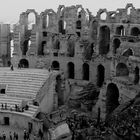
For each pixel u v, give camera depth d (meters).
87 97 81.19
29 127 70.69
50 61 96.12
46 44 97.06
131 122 46.34
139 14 94.50
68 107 80.44
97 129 50.19
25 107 74.06
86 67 92.44
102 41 94.81
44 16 105.12
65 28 105.25
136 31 92.38
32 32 100.12
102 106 72.12
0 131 70.12
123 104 63.28
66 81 85.06
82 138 48.09
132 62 70.06
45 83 80.25
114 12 97.62
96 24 99.25
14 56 99.88
